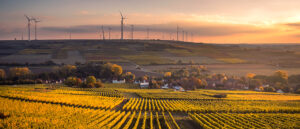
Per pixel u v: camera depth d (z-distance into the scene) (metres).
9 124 50.22
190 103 100.06
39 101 79.06
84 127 52.91
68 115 62.19
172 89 171.00
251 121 67.81
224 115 74.69
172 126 63.62
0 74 175.00
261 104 101.69
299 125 65.31
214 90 171.00
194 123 67.69
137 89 160.38
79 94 109.12
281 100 120.56
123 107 83.12
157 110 83.62
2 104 65.62
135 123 62.44
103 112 69.94
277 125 63.62
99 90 132.88
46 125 52.66
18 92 90.94
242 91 165.62
